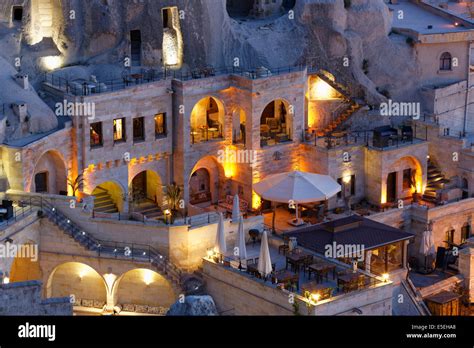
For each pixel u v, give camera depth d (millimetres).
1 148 96625
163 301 97688
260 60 113125
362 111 116375
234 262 96250
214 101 110938
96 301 98312
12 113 97875
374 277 93312
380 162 111125
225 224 99000
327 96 115812
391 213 110312
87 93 101500
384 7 120625
